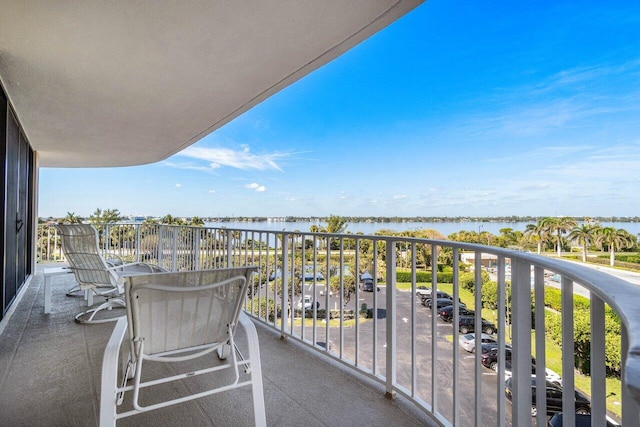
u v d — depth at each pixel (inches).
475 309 58.3
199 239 191.8
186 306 64.2
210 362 97.2
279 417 71.6
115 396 56.4
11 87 123.7
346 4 79.7
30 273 219.5
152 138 198.5
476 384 58.3
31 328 123.3
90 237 129.5
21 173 177.9
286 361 98.3
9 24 85.3
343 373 91.0
